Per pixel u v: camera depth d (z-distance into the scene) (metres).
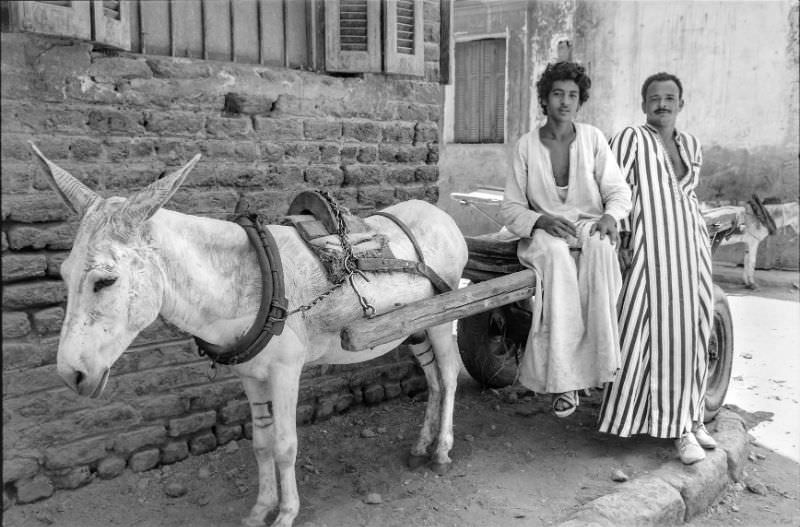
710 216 4.92
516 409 4.83
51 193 3.33
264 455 3.33
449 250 3.82
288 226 3.36
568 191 4.02
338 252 3.26
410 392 4.92
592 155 4.00
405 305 3.32
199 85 3.79
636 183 4.17
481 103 11.94
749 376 5.98
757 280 9.53
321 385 4.47
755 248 9.20
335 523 3.41
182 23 3.79
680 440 4.08
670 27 10.64
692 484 3.83
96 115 3.45
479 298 3.55
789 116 9.92
